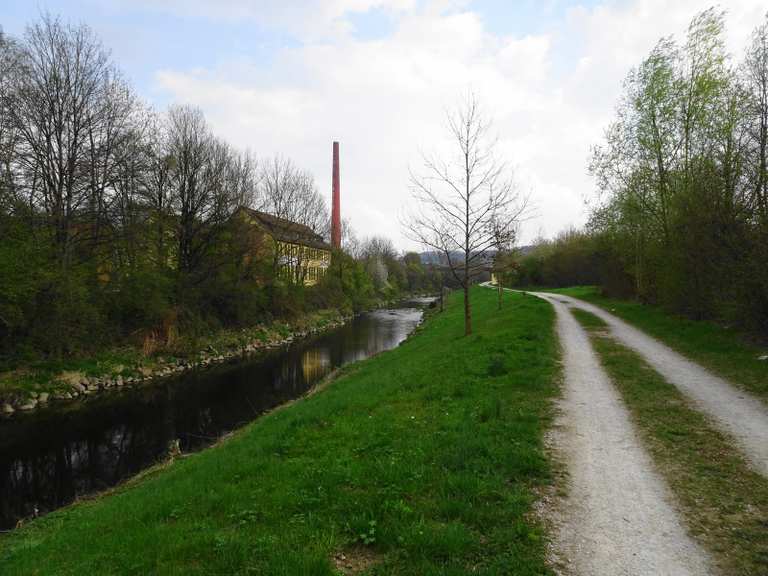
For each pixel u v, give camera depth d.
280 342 35.25
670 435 7.30
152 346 25.23
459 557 4.18
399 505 5.07
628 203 24.44
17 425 16.25
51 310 20.56
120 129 24.56
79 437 15.30
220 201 32.00
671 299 20.73
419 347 21.48
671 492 5.46
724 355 12.88
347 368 22.78
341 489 5.74
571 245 66.94
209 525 5.18
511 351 13.88
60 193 22.30
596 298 39.19
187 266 32.00
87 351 22.47
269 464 7.04
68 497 11.20
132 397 19.83
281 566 4.07
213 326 31.61
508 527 4.69
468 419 7.97
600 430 7.61
